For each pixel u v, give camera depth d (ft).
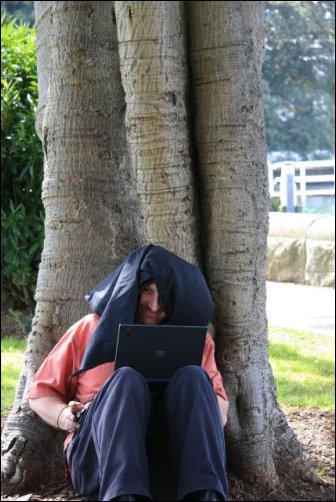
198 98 23.16
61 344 21.01
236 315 23.54
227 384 23.80
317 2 138.62
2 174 46.60
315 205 85.61
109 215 24.30
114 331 19.93
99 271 24.20
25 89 46.32
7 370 38.96
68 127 24.16
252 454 23.91
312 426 31.58
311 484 25.09
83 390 20.44
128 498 16.97
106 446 17.65
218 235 23.30
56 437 23.84
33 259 47.09
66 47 24.08
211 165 23.12
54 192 24.40
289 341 46.19
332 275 63.46
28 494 23.04
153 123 21.98
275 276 67.31
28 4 135.33
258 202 23.41
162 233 22.62
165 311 20.25
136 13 21.48
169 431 18.37
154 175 22.30
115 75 24.30
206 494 17.26
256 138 23.34
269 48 139.95
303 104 142.72
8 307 49.62
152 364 19.34
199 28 22.90
